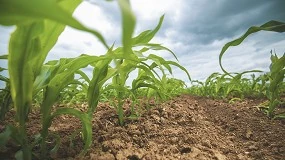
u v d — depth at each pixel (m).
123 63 1.42
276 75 1.71
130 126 1.66
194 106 2.56
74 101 2.49
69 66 1.07
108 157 1.15
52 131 1.50
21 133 0.96
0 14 0.53
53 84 1.04
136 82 1.84
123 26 0.38
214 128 1.83
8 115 1.80
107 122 1.72
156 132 1.60
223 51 1.24
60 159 1.12
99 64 1.27
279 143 1.50
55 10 0.44
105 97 2.41
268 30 1.13
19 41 0.75
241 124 1.91
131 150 1.27
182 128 1.73
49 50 0.94
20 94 0.85
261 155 1.35
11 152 1.14
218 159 1.24
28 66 0.83
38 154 1.15
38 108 2.15
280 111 2.21
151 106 2.29
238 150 1.44
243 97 3.19
